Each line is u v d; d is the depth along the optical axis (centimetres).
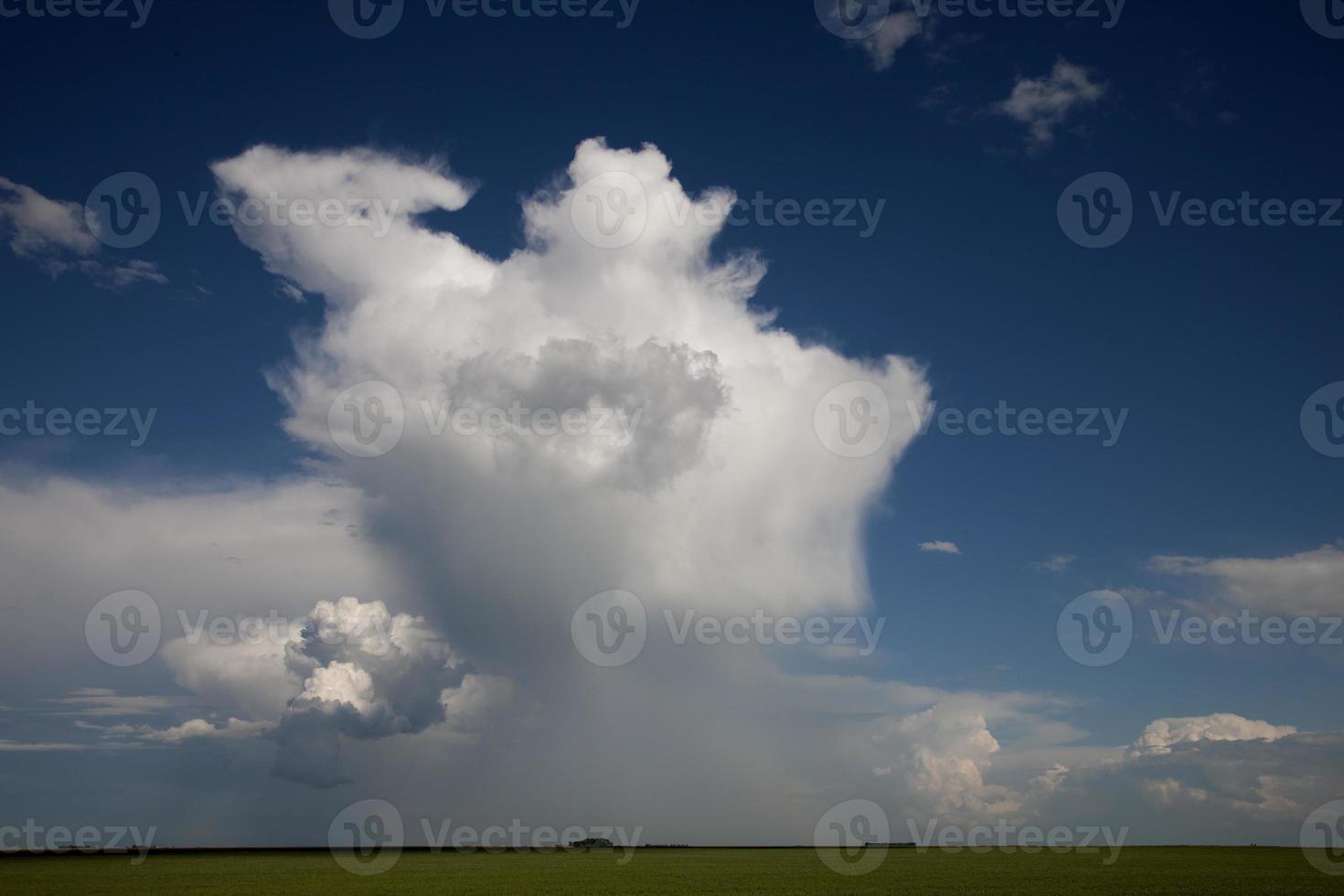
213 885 6850
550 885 6612
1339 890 5606
